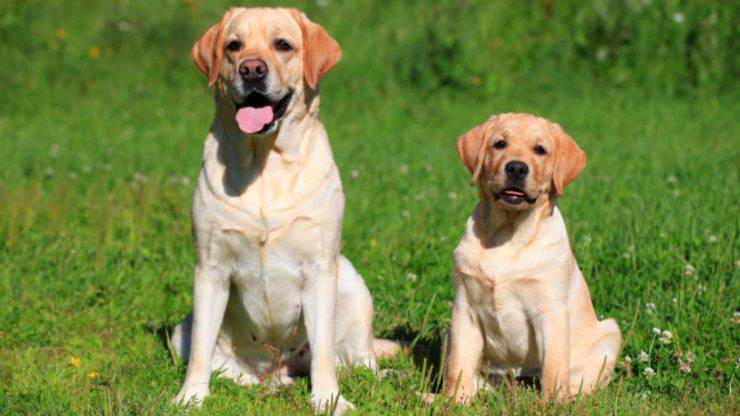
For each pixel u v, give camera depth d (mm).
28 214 10258
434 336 7449
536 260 6219
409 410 5863
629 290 7852
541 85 19031
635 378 6363
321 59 6379
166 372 6684
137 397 5941
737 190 10844
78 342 7480
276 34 6223
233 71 6152
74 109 17938
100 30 20344
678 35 19000
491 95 18609
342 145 14875
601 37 19625
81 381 6590
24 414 5781
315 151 6352
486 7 20438
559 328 6199
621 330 7113
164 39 20219
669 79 18734
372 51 19750
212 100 18703
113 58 19859
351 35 20344
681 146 14227
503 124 6484
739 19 18844
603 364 6090
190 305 8336
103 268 8812
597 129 16078
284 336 6707
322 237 6281
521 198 6141
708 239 8672
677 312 7105
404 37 19906
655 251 8523
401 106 17891
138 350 7285
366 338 6898
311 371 6336
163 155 14328
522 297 6270
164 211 10883
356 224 10195
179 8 21250
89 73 19297
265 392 6449
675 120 16453
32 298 8172
